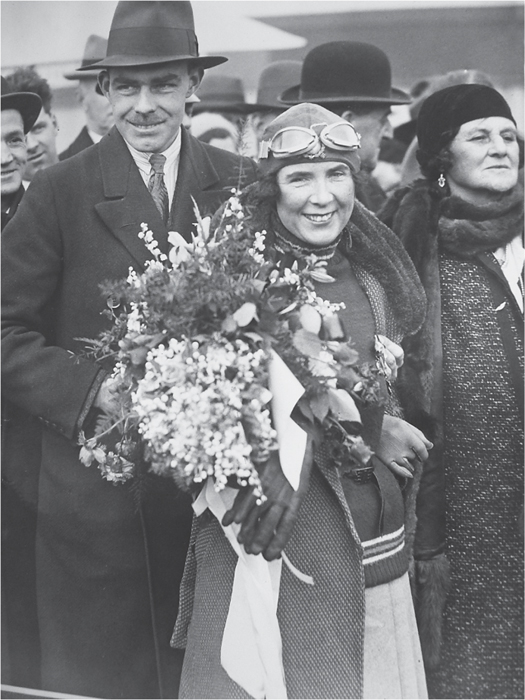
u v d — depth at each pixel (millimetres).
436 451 2066
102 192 2031
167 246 2012
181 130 2090
